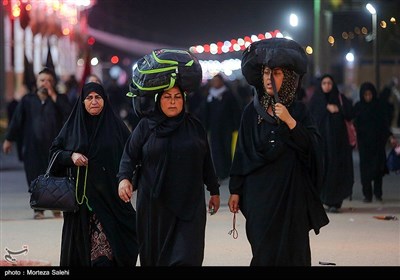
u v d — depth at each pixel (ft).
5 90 151.23
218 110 76.69
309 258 33.53
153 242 33.53
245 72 33.91
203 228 33.58
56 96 60.54
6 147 60.85
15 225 54.95
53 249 46.68
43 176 37.65
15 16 119.34
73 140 38.27
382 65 162.40
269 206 32.96
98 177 37.88
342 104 62.23
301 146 33.06
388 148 99.50
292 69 33.32
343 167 61.16
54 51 178.29
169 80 33.17
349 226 54.34
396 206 64.13
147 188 33.58
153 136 33.58
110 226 37.52
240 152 33.60
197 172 33.63
